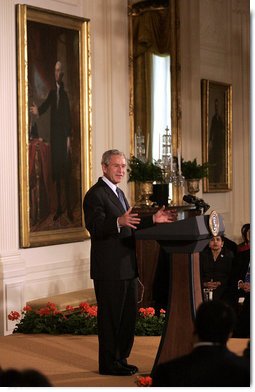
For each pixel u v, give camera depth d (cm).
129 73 1231
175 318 623
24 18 1010
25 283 1018
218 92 1484
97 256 671
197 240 611
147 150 1302
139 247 1066
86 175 1123
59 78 1082
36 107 1042
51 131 1069
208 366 388
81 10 1139
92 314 891
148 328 854
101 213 664
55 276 1077
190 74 1377
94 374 684
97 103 1165
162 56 1327
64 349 793
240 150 1587
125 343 680
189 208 1104
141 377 628
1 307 966
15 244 1002
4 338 855
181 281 621
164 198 1096
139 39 1288
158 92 1322
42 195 1051
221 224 646
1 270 967
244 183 1593
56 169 1076
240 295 847
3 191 985
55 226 1073
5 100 989
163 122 1329
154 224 651
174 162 1224
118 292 667
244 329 809
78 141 1115
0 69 982
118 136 1195
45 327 880
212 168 1470
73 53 1106
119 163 686
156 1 1305
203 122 1437
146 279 1061
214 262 916
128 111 1230
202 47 1451
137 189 1209
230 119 1521
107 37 1183
